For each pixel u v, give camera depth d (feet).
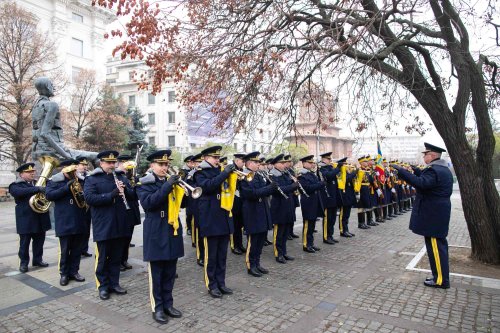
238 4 20.71
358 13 19.89
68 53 115.24
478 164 22.39
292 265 21.91
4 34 75.51
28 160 79.82
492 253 21.70
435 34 22.06
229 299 16.33
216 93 23.44
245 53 21.26
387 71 23.22
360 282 18.54
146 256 14.30
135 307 15.47
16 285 18.31
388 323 13.75
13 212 53.98
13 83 75.05
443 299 16.08
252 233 19.70
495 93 27.45
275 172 23.15
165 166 15.60
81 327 13.66
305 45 20.57
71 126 93.76
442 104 22.45
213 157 18.02
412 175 18.02
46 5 109.70
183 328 13.48
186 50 21.52
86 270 20.89
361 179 34.73
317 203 25.98
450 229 36.14
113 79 158.81
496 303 15.62
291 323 13.82
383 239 30.01
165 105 146.92
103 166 17.58
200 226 17.04
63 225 18.15
